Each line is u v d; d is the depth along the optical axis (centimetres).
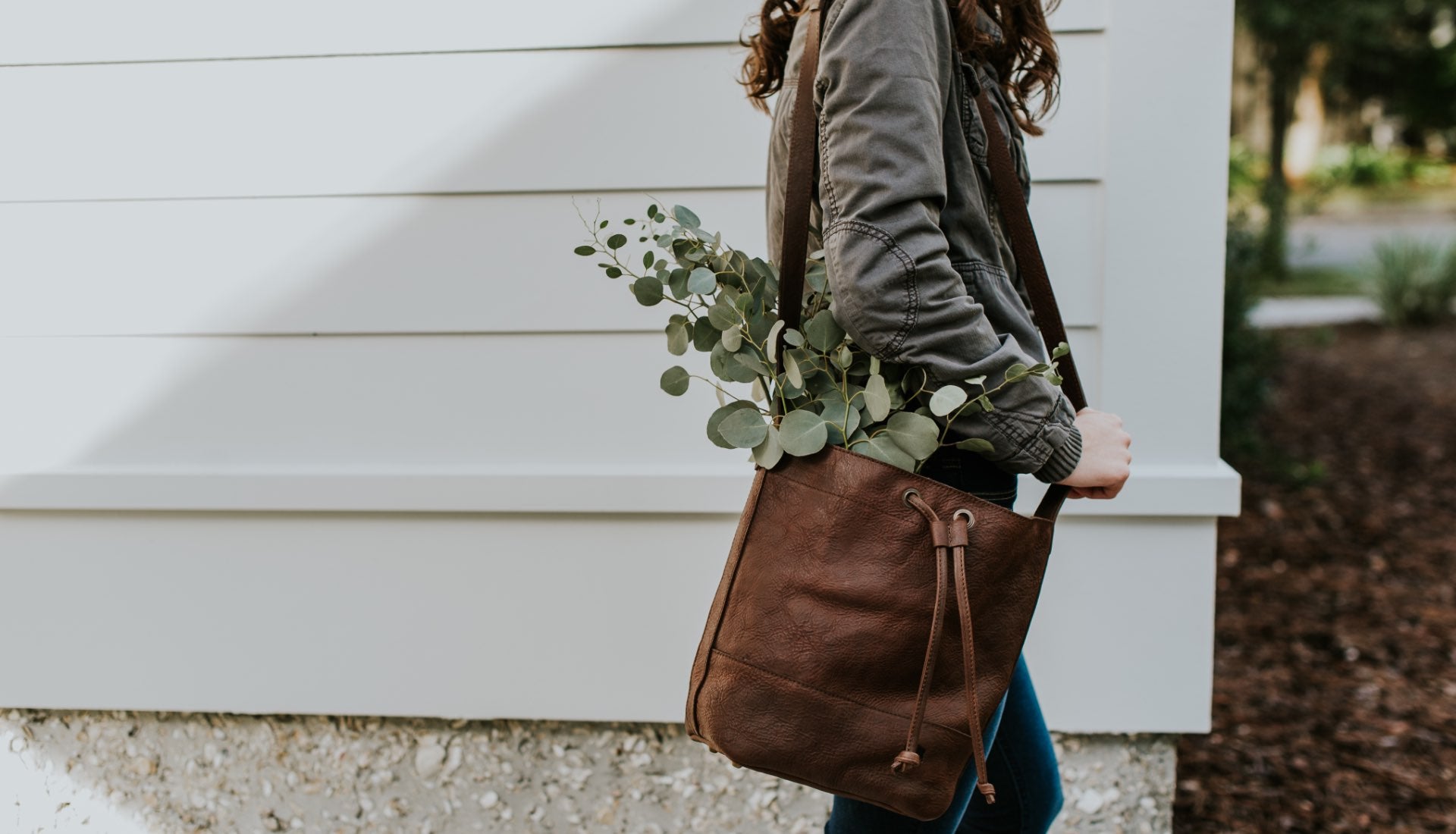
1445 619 326
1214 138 180
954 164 116
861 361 119
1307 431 552
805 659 113
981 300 117
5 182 196
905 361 107
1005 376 108
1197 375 185
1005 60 131
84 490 198
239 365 198
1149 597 190
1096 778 198
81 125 194
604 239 190
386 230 193
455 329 194
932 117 106
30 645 205
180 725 209
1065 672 193
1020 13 128
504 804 206
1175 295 184
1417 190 1456
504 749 205
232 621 203
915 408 118
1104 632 191
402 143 191
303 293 196
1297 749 248
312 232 194
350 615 201
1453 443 518
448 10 187
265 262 196
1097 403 187
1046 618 192
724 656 117
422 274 193
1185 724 192
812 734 113
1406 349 753
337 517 199
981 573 111
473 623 199
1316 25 934
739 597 117
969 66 119
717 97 186
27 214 197
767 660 114
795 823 202
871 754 113
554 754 205
